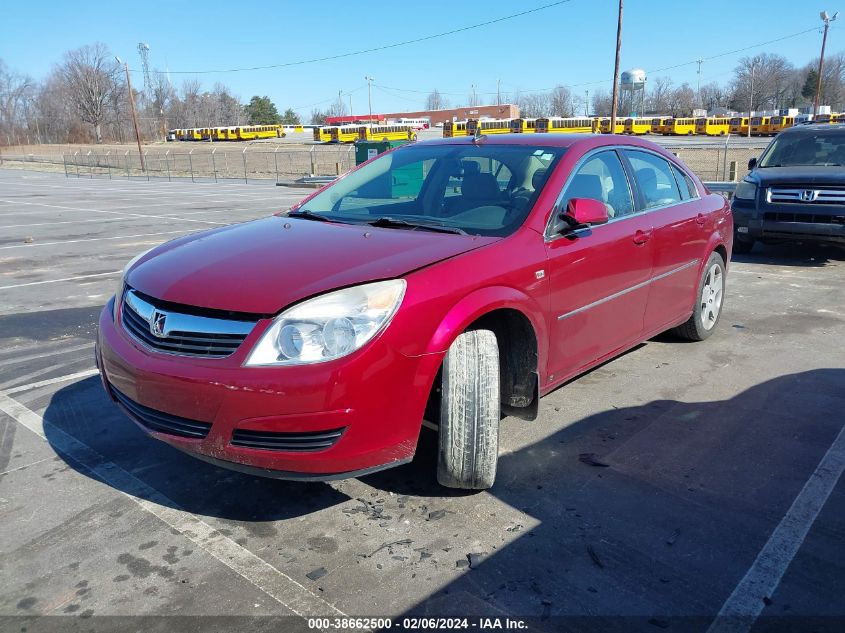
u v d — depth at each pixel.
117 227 14.34
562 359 3.67
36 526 3.00
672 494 3.24
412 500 3.20
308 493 3.27
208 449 2.74
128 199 22.44
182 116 112.31
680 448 3.71
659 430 3.94
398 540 2.88
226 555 2.79
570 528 2.96
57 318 6.59
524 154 4.02
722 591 2.55
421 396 2.83
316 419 2.62
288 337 2.63
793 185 8.55
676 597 2.52
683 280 4.93
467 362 2.97
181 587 2.59
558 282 3.50
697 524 2.99
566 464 3.54
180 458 3.63
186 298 2.86
